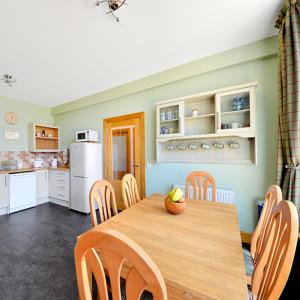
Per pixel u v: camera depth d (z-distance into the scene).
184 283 0.61
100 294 0.57
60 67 2.47
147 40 1.93
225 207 1.45
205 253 0.79
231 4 1.47
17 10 1.45
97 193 1.38
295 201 1.52
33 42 1.89
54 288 1.47
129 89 3.04
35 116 4.25
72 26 1.67
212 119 2.37
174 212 1.27
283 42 1.61
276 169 1.87
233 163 2.23
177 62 2.43
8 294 1.41
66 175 3.64
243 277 0.63
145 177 3.01
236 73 2.20
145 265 0.41
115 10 1.48
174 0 1.41
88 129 3.87
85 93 3.56
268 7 1.51
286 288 1.38
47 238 2.32
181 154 2.64
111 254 0.49
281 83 1.71
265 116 2.05
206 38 1.92
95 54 2.17
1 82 2.95
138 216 1.26
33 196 3.66
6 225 2.73
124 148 3.32
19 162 3.85
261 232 1.14
